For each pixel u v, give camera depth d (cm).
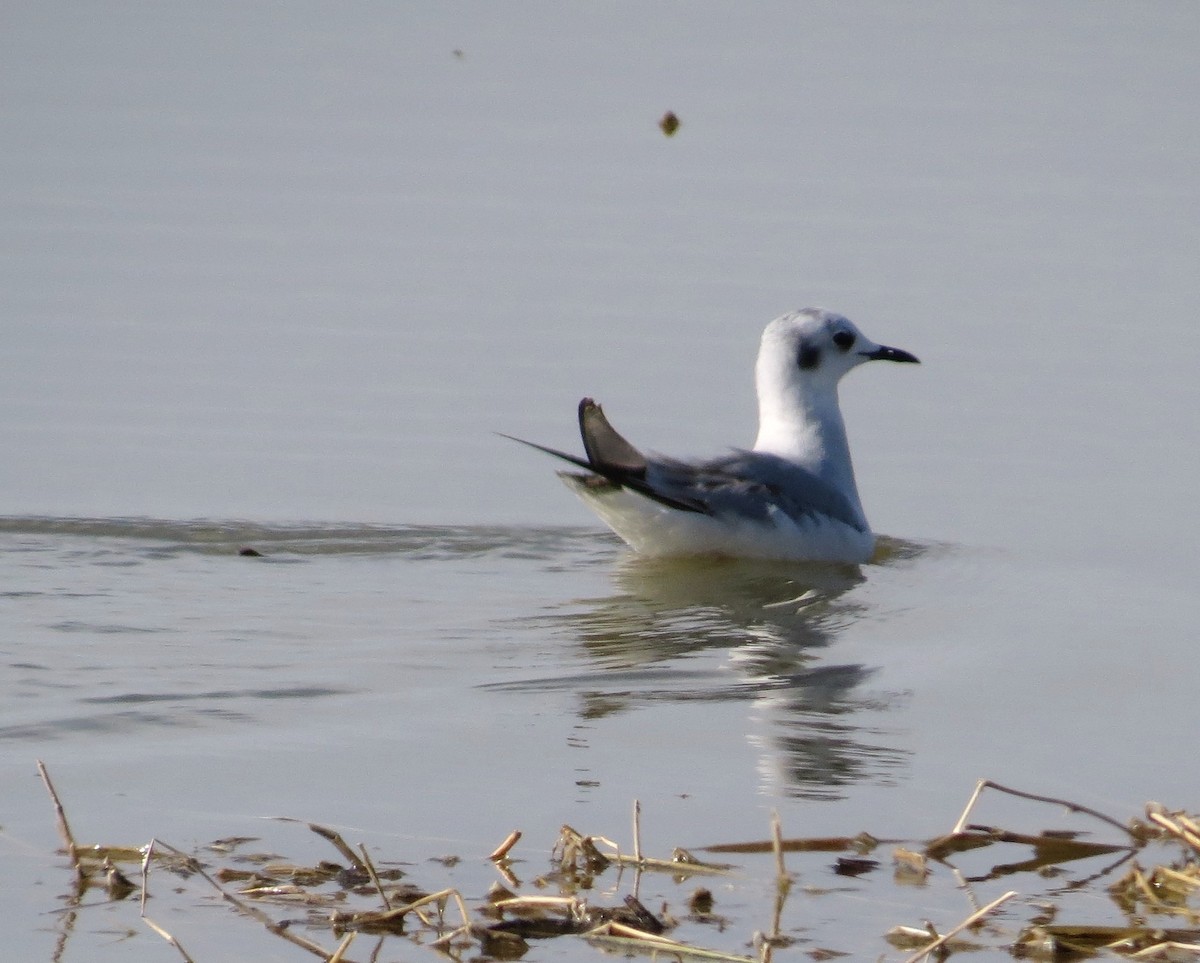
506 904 856
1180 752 1145
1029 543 1836
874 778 1080
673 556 1734
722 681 1304
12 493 1902
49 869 900
